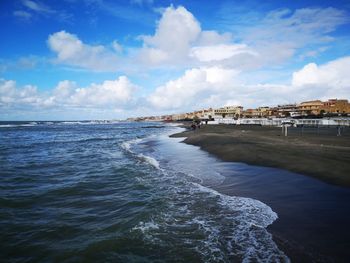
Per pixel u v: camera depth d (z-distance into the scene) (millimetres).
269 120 75250
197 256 6230
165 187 12375
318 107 136000
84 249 6645
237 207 9164
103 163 19766
